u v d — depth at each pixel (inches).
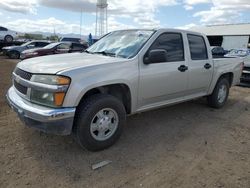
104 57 167.6
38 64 149.6
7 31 1029.2
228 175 134.2
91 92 154.6
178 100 203.5
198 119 218.8
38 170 131.4
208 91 234.5
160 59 165.5
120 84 158.7
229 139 179.8
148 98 176.2
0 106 224.7
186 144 168.7
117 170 134.7
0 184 119.2
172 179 128.9
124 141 168.4
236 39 1403.8
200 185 124.8
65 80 133.0
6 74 410.6
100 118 149.9
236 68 265.7
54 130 133.5
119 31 205.5
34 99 139.5
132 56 165.8
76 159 143.2
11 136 166.6
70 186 120.3
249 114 242.4
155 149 159.6
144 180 127.2
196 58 212.1
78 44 700.0
